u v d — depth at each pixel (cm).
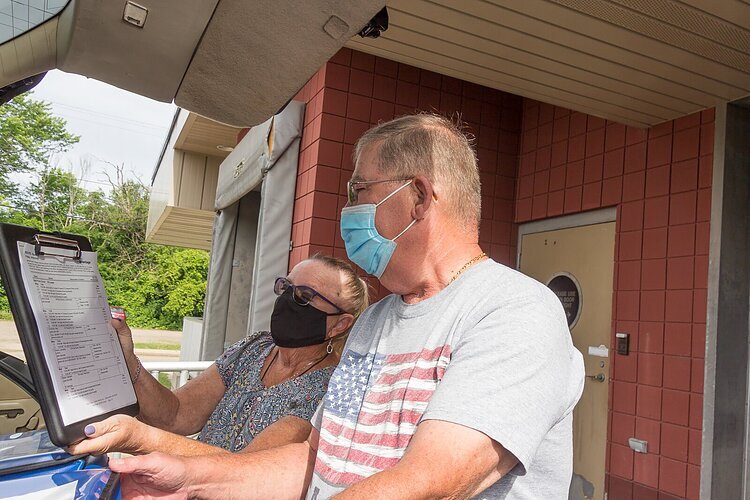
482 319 110
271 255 462
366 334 141
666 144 394
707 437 344
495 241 513
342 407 131
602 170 439
